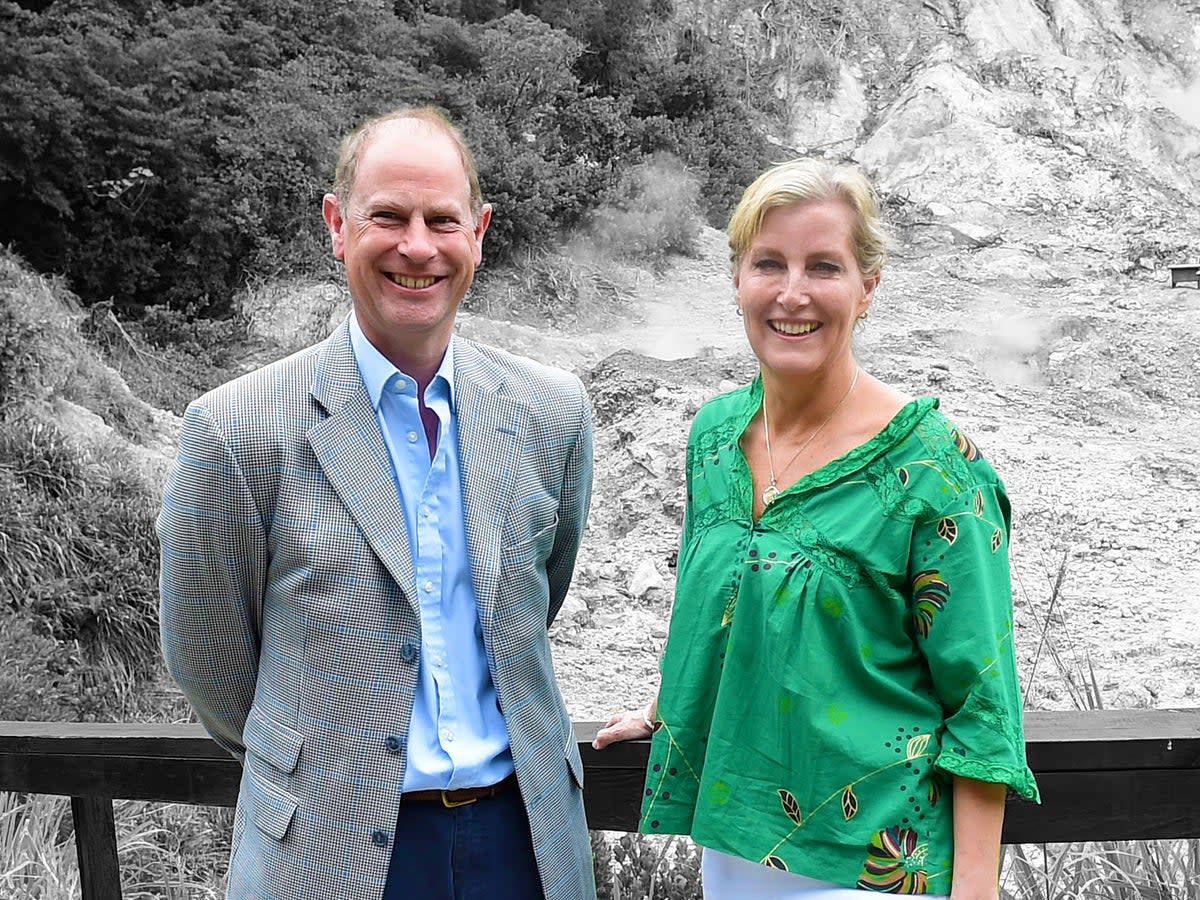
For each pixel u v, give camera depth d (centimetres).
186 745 242
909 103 2067
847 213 179
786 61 2123
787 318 179
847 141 2066
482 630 189
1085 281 1608
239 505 182
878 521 173
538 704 196
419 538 188
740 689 181
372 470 186
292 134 1366
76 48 1262
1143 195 1906
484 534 190
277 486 183
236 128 1351
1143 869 261
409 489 190
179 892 402
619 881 295
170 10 1434
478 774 187
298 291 1333
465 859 187
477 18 1748
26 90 1227
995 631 170
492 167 1469
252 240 1356
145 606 755
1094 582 855
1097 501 987
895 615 174
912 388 1233
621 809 223
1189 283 1550
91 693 673
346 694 182
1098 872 264
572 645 826
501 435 196
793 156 1980
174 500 183
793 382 183
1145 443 1134
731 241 187
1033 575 869
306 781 183
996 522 174
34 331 1027
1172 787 203
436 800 186
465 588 191
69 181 1284
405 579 183
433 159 186
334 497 184
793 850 175
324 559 182
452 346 200
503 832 191
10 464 837
